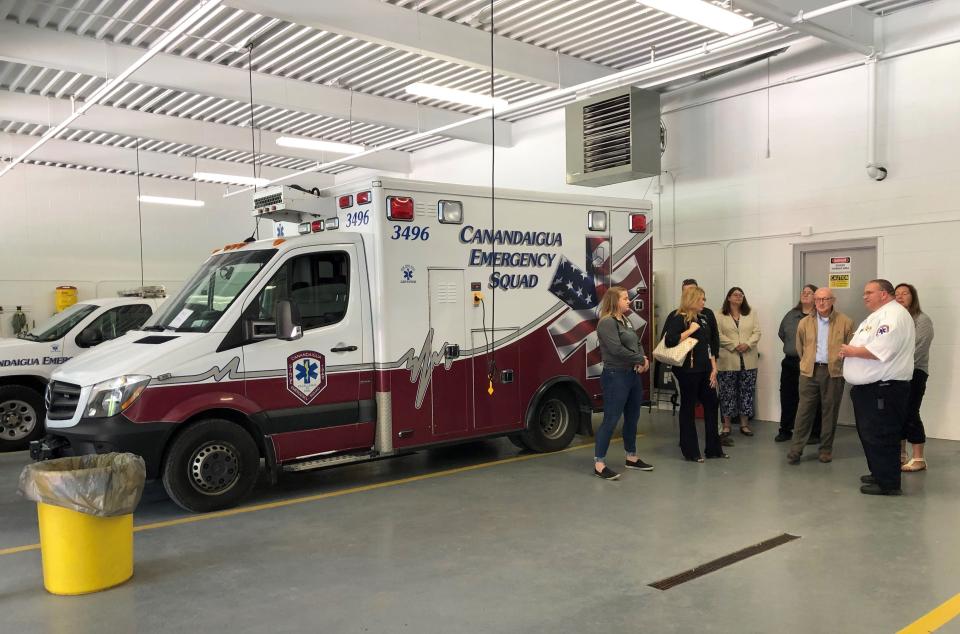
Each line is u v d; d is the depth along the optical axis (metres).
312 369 5.91
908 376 5.59
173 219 16.02
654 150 8.34
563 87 9.52
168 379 5.30
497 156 12.91
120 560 4.12
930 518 5.06
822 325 6.71
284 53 9.42
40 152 13.14
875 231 8.04
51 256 14.47
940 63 7.52
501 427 6.95
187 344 5.45
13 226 14.02
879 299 5.68
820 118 8.47
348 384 6.09
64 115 11.10
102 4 7.79
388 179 6.18
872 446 5.65
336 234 6.15
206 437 5.48
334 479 6.58
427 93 7.66
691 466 6.75
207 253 16.52
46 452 5.55
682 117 9.84
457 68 10.00
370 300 6.24
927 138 7.63
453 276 6.59
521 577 4.11
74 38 8.52
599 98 8.47
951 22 7.42
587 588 3.94
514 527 5.03
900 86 7.81
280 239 6.04
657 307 10.22
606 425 6.33
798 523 5.00
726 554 4.42
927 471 6.36
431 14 8.24
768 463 6.82
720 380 8.12
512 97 11.32
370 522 5.21
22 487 3.98
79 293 14.79
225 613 3.70
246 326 5.67
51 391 5.72
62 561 3.95
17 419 8.12
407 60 9.71
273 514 5.45
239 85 9.85
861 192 8.15
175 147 14.12
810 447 7.54
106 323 8.70
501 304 6.91
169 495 5.45
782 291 8.90
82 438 5.20
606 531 4.90
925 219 7.66
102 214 15.07
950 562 4.23
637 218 7.91
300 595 3.91
